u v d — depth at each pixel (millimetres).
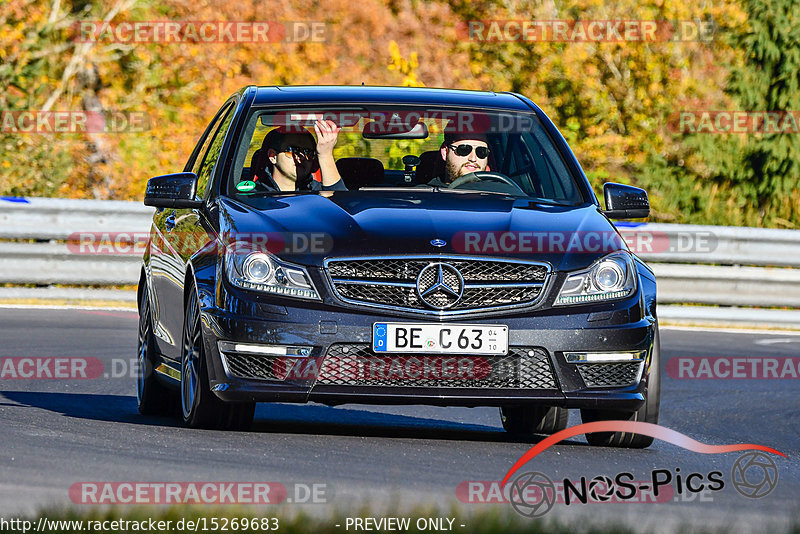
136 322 45875
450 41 84875
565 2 86625
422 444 23812
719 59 87875
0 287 51375
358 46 83188
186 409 24703
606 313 23641
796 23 87625
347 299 23031
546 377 23422
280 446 22375
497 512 16438
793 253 57500
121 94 78688
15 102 75875
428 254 23156
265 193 26219
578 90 83750
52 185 67688
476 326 23016
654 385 24641
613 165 87625
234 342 23078
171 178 26672
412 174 28922
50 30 77062
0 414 25312
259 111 27844
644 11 84000
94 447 21422
